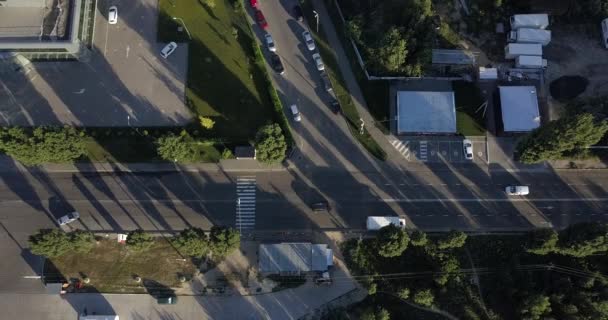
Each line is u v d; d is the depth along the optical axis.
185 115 131.25
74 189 128.25
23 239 125.62
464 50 132.62
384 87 131.88
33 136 118.44
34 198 127.88
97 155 129.62
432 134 128.50
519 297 115.56
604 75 130.62
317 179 127.56
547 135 113.25
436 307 118.88
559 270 118.56
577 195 124.69
